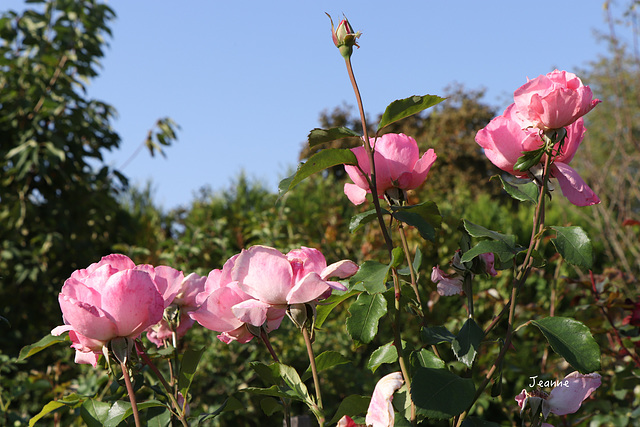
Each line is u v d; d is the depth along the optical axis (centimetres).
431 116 1245
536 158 92
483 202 608
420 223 95
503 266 102
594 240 498
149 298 83
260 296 86
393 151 100
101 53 521
